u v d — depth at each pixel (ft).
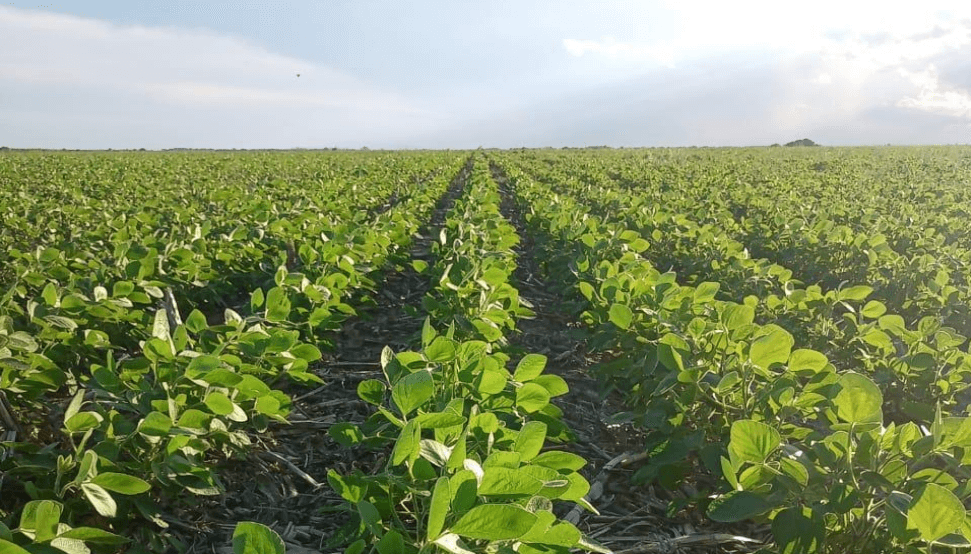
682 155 146.00
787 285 18.99
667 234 30.91
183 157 132.57
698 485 12.68
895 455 8.48
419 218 41.50
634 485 12.87
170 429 9.55
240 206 38.91
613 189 58.90
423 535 7.31
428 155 159.43
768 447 8.23
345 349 20.12
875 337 14.61
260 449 13.60
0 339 10.94
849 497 7.96
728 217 37.70
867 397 8.45
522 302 19.01
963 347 19.74
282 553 5.45
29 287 18.12
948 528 6.93
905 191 57.57
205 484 10.08
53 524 7.04
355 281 20.21
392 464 7.09
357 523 8.18
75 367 13.87
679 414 11.59
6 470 9.75
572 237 26.58
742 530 11.59
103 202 41.27
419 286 28.09
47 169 81.25
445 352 10.05
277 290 13.84
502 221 31.71
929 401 14.01
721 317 12.34
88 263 19.16
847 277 27.35
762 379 12.24
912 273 23.00
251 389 11.14
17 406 12.64
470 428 8.43
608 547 11.00
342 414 15.75
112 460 9.26
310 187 56.75
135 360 10.84
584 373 19.08
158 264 19.12
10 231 30.27
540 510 6.54
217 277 20.98
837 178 71.31
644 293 16.17
